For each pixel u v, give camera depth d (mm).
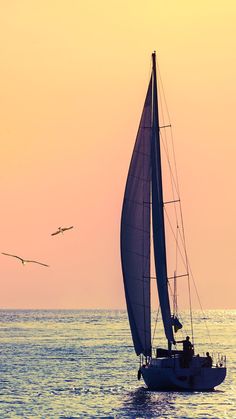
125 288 191125
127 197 190625
